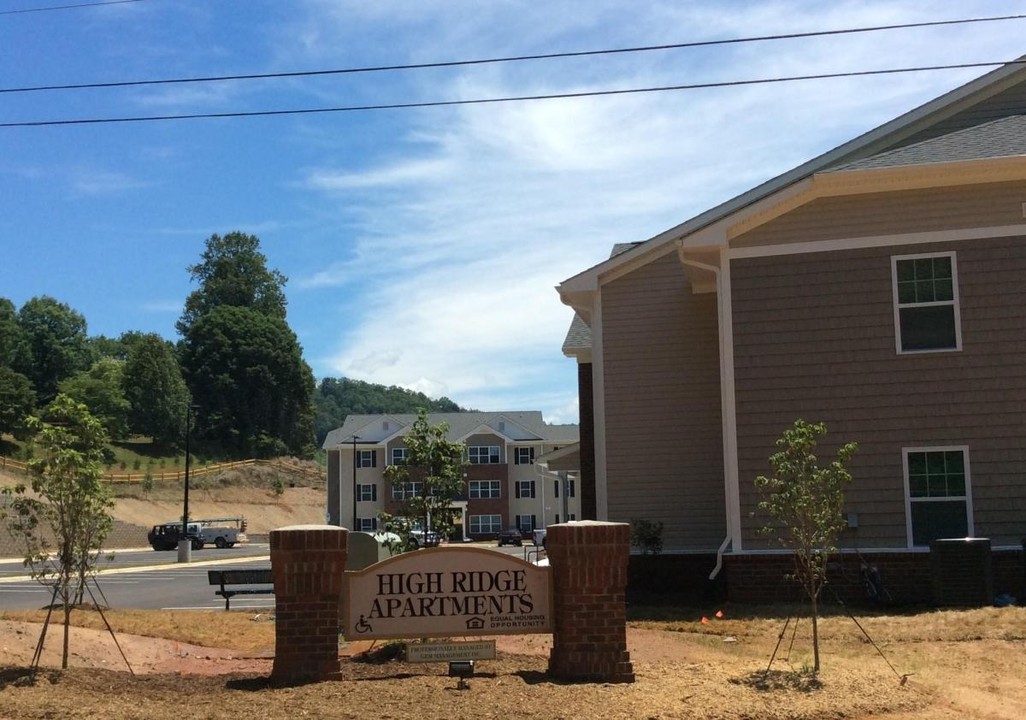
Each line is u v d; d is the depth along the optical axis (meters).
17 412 80.69
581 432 24.14
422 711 8.01
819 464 16.27
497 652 11.64
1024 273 16.05
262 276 128.50
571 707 8.17
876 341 16.38
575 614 9.32
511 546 66.00
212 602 21.59
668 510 20.55
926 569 15.71
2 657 10.35
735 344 16.77
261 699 8.52
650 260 21.17
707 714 8.16
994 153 16.25
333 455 79.25
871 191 16.55
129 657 11.82
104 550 56.50
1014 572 15.42
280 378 113.50
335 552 9.41
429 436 12.37
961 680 10.08
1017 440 15.78
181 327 125.94
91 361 119.44
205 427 106.06
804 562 10.70
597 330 21.22
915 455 16.09
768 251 16.84
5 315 112.69
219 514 82.94
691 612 15.89
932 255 16.34
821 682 9.34
